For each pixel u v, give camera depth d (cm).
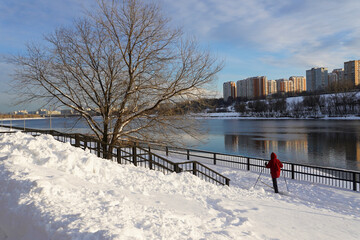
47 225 285
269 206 635
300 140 3519
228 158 1897
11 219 327
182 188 708
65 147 748
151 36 1238
